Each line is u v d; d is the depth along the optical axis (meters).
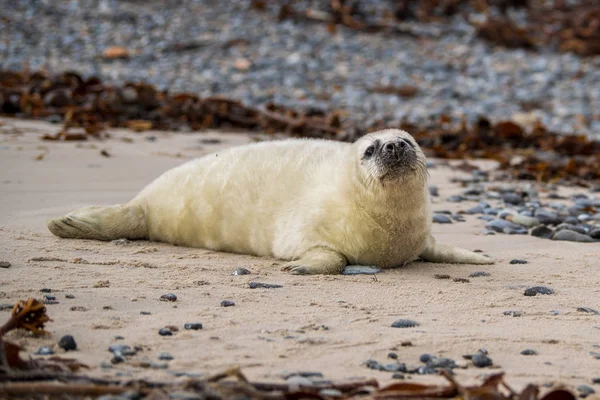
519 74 80.69
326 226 24.86
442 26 95.75
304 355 16.34
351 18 93.31
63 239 26.31
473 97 73.31
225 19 92.06
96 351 15.91
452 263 26.05
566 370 16.30
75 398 12.85
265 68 77.94
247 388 12.86
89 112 51.28
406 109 67.62
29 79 56.62
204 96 67.44
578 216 34.06
